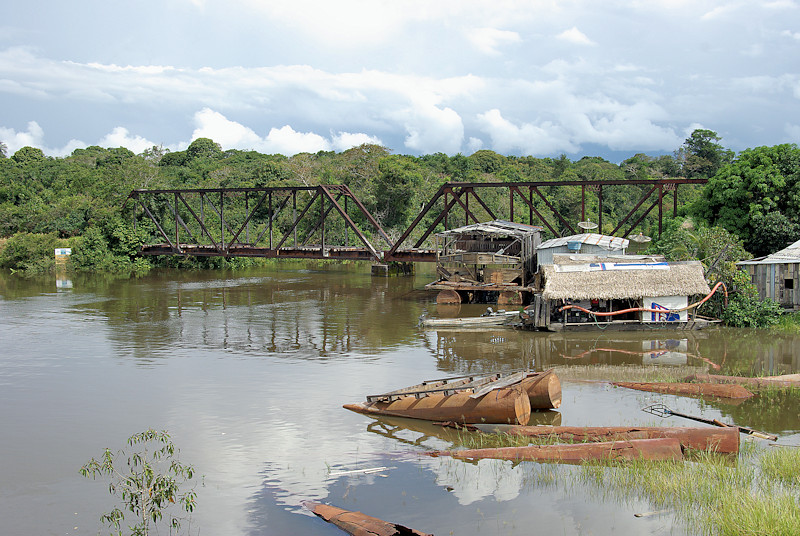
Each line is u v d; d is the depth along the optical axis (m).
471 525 11.30
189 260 62.78
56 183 85.94
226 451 14.97
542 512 11.64
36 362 23.66
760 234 31.73
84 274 56.06
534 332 27.81
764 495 11.38
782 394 18.05
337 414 17.52
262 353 24.88
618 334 26.92
